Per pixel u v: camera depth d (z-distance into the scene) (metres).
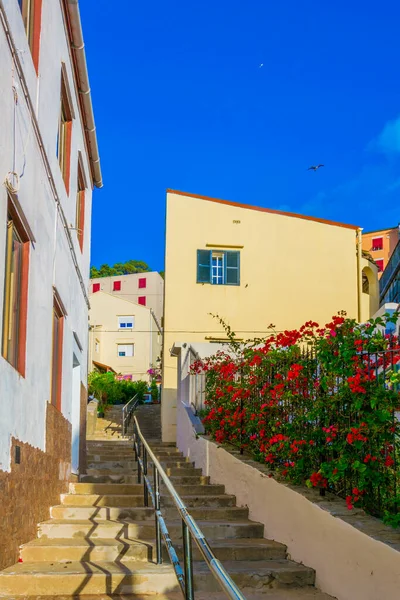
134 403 29.84
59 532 6.84
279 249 22.20
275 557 6.39
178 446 14.28
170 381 20.39
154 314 50.81
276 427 7.40
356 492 5.37
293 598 5.32
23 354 5.98
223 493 9.09
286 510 6.52
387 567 4.40
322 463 5.92
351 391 5.47
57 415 7.94
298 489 6.39
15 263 6.02
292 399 6.95
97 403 28.23
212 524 7.19
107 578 5.61
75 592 5.53
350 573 4.98
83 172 11.39
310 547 5.85
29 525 6.35
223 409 10.11
